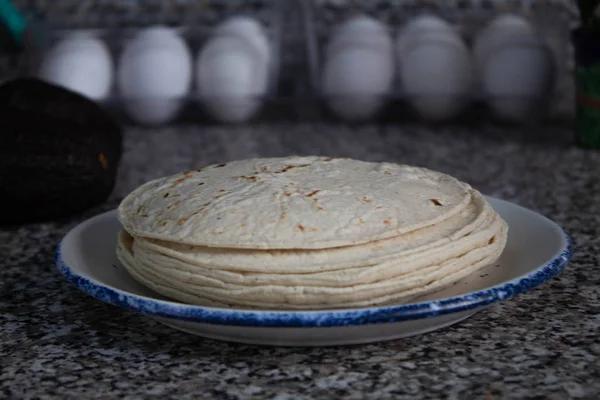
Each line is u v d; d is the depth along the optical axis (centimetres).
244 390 29
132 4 79
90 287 31
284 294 29
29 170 48
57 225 50
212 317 28
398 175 36
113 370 30
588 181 59
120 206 36
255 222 31
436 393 28
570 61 80
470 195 36
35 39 73
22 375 30
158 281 32
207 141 73
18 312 36
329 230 30
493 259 33
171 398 28
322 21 78
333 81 75
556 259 33
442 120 77
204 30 76
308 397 28
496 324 34
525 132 75
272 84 77
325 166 37
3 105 49
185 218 32
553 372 29
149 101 74
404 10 80
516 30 73
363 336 30
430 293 32
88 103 54
